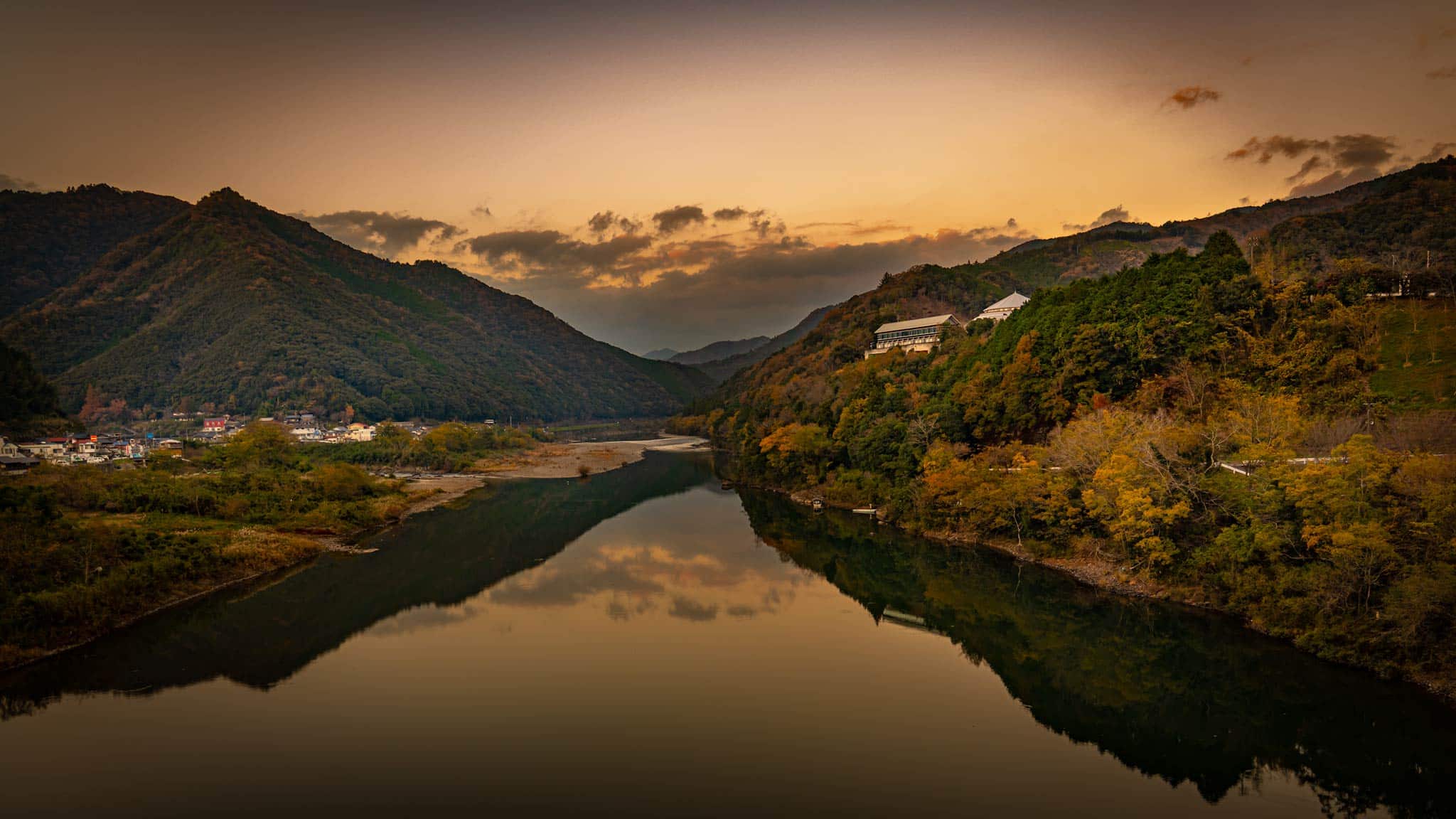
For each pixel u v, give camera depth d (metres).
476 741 39.03
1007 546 78.81
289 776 35.47
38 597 53.00
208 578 69.44
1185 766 36.78
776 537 91.94
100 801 33.31
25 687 46.25
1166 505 61.28
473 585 70.06
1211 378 76.88
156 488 89.25
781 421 145.75
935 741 39.28
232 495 93.88
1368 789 34.66
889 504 97.31
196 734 39.84
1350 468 48.81
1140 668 48.97
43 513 63.78
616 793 33.91
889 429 102.88
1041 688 46.12
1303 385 72.75
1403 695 41.41
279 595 66.81
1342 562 45.50
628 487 141.88
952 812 32.53
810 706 43.41
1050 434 85.31
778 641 54.28
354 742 39.00
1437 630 42.50
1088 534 71.38
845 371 158.88
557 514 111.38
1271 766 36.81
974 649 52.75
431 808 32.69
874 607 62.56
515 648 52.91
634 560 80.50
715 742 39.00
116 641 54.72
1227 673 47.16
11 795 33.84
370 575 74.06
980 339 123.69
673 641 54.38
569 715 42.03
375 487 119.12
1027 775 35.88
